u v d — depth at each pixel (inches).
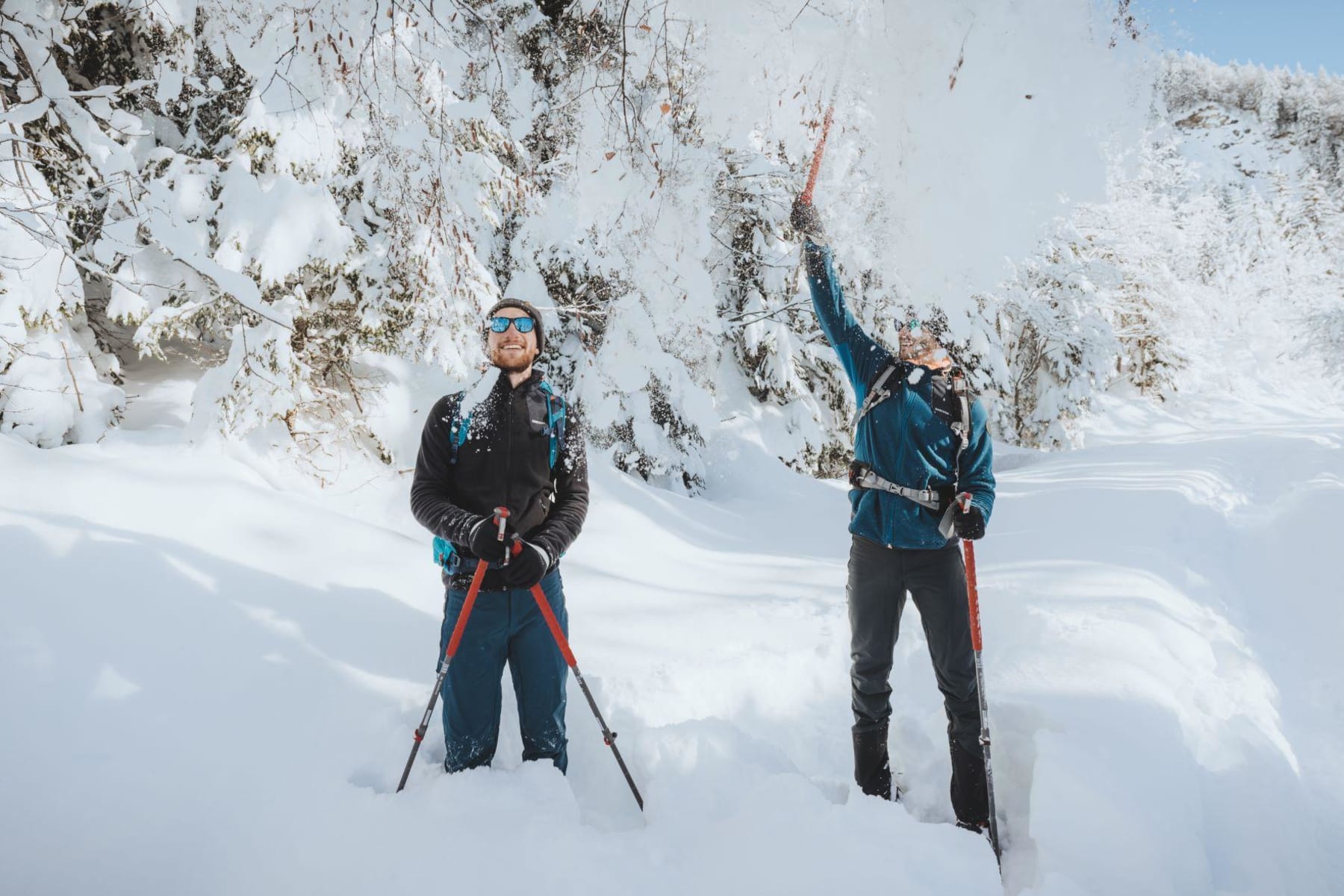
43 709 92.0
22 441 147.3
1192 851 88.7
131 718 94.7
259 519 145.0
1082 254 636.7
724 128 146.3
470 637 91.0
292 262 169.3
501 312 94.6
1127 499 283.1
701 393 251.3
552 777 92.5
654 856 82.0
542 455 95.1
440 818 84.6
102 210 166.2
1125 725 106.7
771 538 235.6
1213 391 976.3
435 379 217.8
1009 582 175.8
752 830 84.8
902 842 82.6
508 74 177.6
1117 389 867.4
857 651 105.0
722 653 138.0
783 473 309.6
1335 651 173.6
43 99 140.3
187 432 171.8
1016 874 92.0
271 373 175.6
